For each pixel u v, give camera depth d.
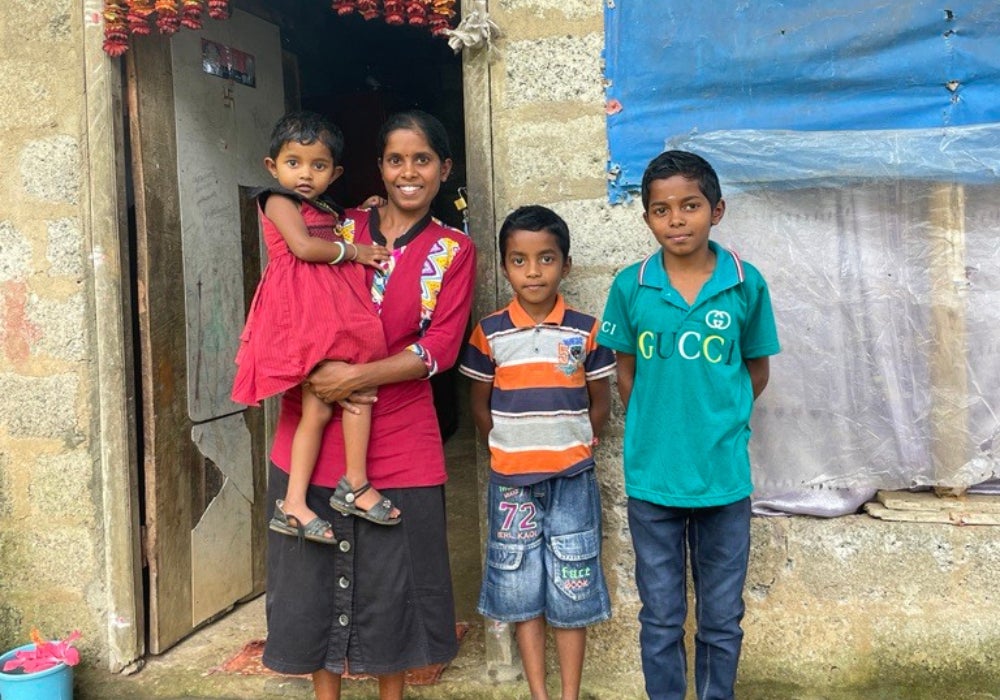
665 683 1.98
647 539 1.98
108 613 2.51
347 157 4.86
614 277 2.24
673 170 1.82
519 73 2.27
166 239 2.57
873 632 2.20
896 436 2.19
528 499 2.10
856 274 2.18
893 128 2.12
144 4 2.29
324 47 4.68
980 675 2.15
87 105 2.42
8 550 2.54
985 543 2.13
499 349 2.10
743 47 2.16
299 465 1.94
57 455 2.50
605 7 2.22
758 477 2.25
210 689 2.43
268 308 1.94
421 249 2.01
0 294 2.50
